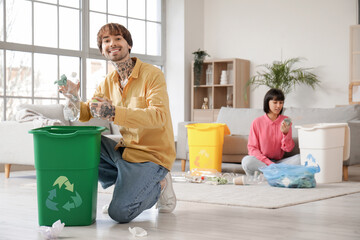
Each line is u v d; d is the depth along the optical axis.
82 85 6.76
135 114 2.37
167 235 2.26
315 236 2.24
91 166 2.43
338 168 4.41
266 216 2.74
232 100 7.53
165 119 2.50
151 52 7.78
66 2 6.57
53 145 2.37
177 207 3.04
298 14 7.27
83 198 2.43
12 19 5.95
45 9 6.32
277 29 7.44
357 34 6.55
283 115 4.68
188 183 4.28
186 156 5.48
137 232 2.28
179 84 7.80
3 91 5.88
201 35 8.03
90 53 6.93
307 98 7.20
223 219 2.65
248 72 7.65
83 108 2.54
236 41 7.79
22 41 6.06
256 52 7.62
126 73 2.63
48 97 6.36
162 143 2.61
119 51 2.56
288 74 7.08
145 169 2.51
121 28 2.58
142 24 7.64
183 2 7.75
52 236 2.20
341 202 3.25
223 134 5.07
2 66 5.86
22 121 4.91
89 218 2.46
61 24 6.52
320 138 4.29
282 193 3.61
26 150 4.84
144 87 2.58
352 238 2.20
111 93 2.70
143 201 2.51
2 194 3.72
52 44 6.41
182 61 7.77
